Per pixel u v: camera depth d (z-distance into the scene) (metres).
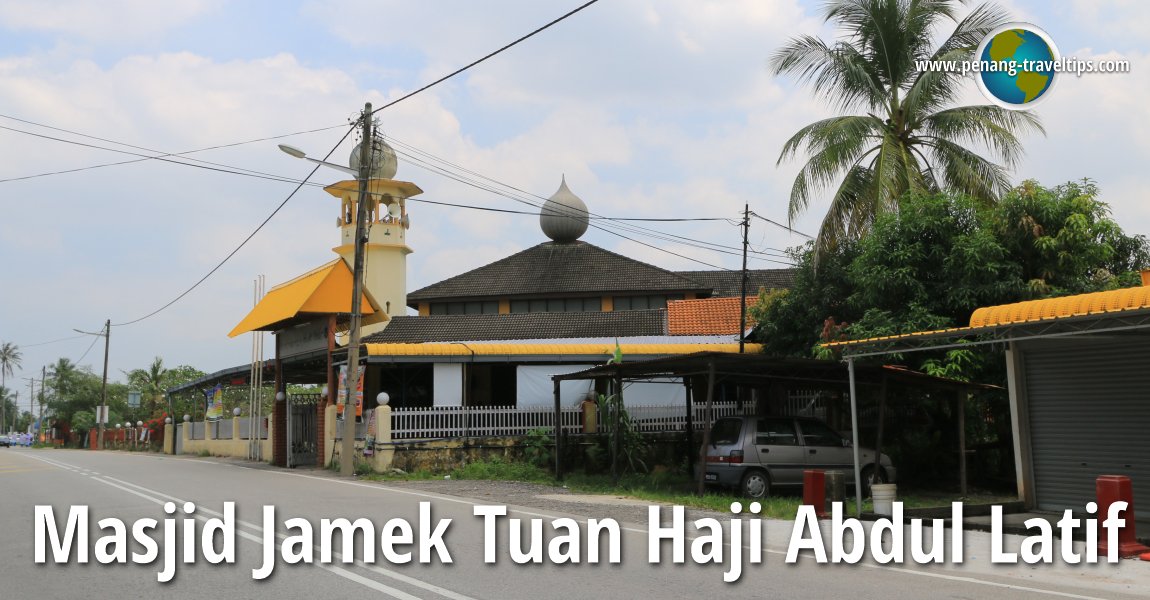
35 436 101.12
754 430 17.98
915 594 7.95
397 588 7.91
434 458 22.83
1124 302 11.07
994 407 21.86
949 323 18.73
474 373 30.14
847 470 18.42
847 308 22.34
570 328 33.38
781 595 7.77
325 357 26.94
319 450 26.84
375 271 38.75
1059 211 19.34
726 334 30.83
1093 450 14.78
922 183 22.56
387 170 39.09
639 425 24.31
